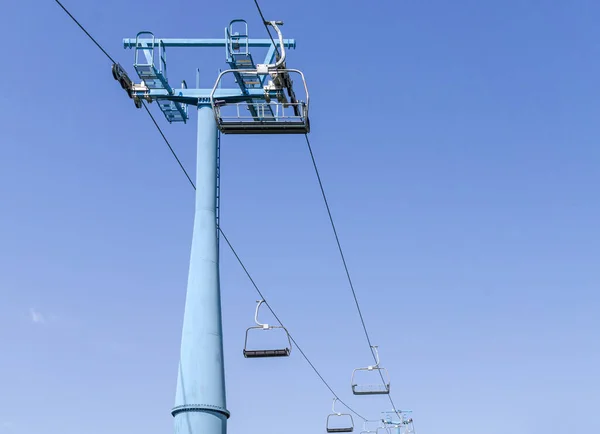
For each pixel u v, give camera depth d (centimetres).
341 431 4506
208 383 2105
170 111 2531
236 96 2384
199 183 2300
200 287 2184
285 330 2575
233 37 2317
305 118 1831
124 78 2305
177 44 2381
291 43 2428
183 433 2062
